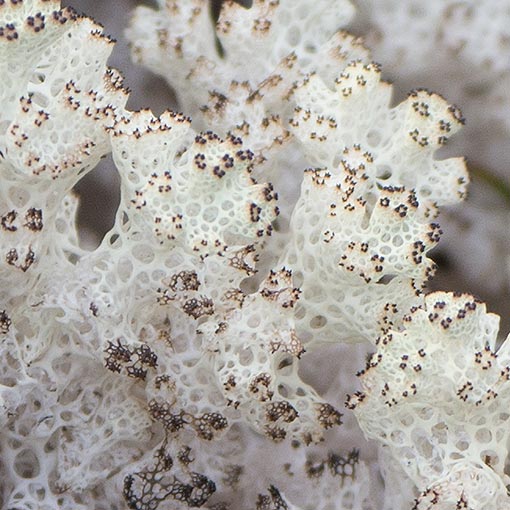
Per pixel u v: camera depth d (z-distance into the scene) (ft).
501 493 0.37
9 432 0.39
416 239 0.38
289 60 0.42
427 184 0.40
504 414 0.37
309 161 0.41
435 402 0.37
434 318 0.37
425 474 0.37
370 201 0.40
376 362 0.37
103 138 0.38
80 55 0.38
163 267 0.38
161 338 0.39
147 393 0.39
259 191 0.38
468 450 0.37
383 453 0.39
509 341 0.37
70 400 0.39
